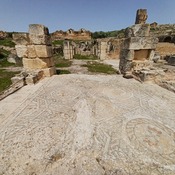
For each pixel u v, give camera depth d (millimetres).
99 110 3203
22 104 3566
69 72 10828
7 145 2139
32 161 1862
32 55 5727
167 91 4477
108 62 18016
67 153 1975
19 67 13352
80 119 2822
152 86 4953
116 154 1960
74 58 21688
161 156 1945
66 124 2658
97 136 2318
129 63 5840
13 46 23438
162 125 2643
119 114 3037
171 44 22141
